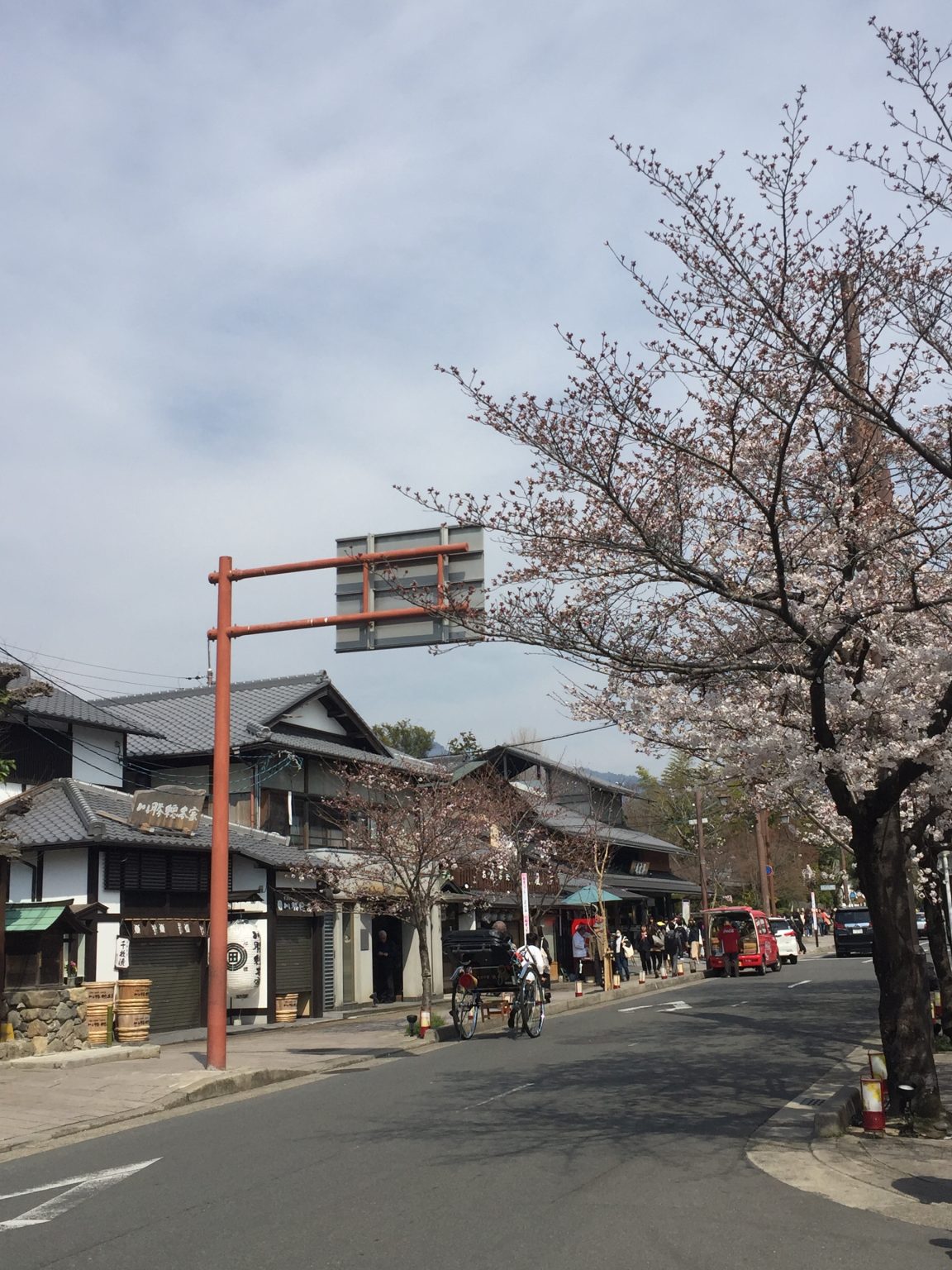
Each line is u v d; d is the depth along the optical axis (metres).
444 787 26.80
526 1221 7.32
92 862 21.91
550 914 43.31
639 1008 25.81
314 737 31.98
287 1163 9.41
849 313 9.60
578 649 10.74
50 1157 10.34
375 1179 8.66
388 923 33.12
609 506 11.04
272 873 26.05
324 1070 16.80
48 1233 7.43
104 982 20.05
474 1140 10.19
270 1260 6.56
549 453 10.16
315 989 27.39
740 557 12.39
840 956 48.75
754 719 12.05
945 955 17.17
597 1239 6.87
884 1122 10.34
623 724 13.79
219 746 16.08
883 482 11.70
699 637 12.57
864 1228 7.14
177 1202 8.12
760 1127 10.57
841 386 9.39
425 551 12.08
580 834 38.03
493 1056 17.30
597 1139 10.12
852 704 11.22
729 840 64.56
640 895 47.16
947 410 10.24
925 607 10.44
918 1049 10.41
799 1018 21.50
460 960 21.50
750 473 11.64
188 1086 14.03
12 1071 15.66
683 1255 6.53
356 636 13.82
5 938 17.66
